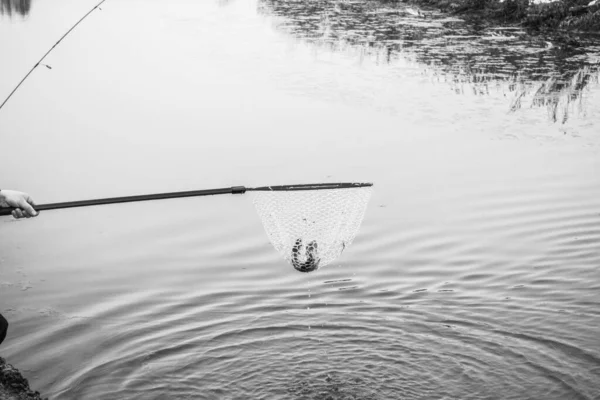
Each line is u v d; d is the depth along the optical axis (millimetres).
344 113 16250
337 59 20297
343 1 29203
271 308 9633
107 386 8031
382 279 10289
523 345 8688
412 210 12070
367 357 8570
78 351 8641
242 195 12828
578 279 10148
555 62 19156
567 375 8078
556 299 9680
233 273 10477
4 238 11500
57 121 16359
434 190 12688
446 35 22438
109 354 8602
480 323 9188
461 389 7953
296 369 8375
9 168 13812
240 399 7855
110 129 15773
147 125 15945
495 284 10094
